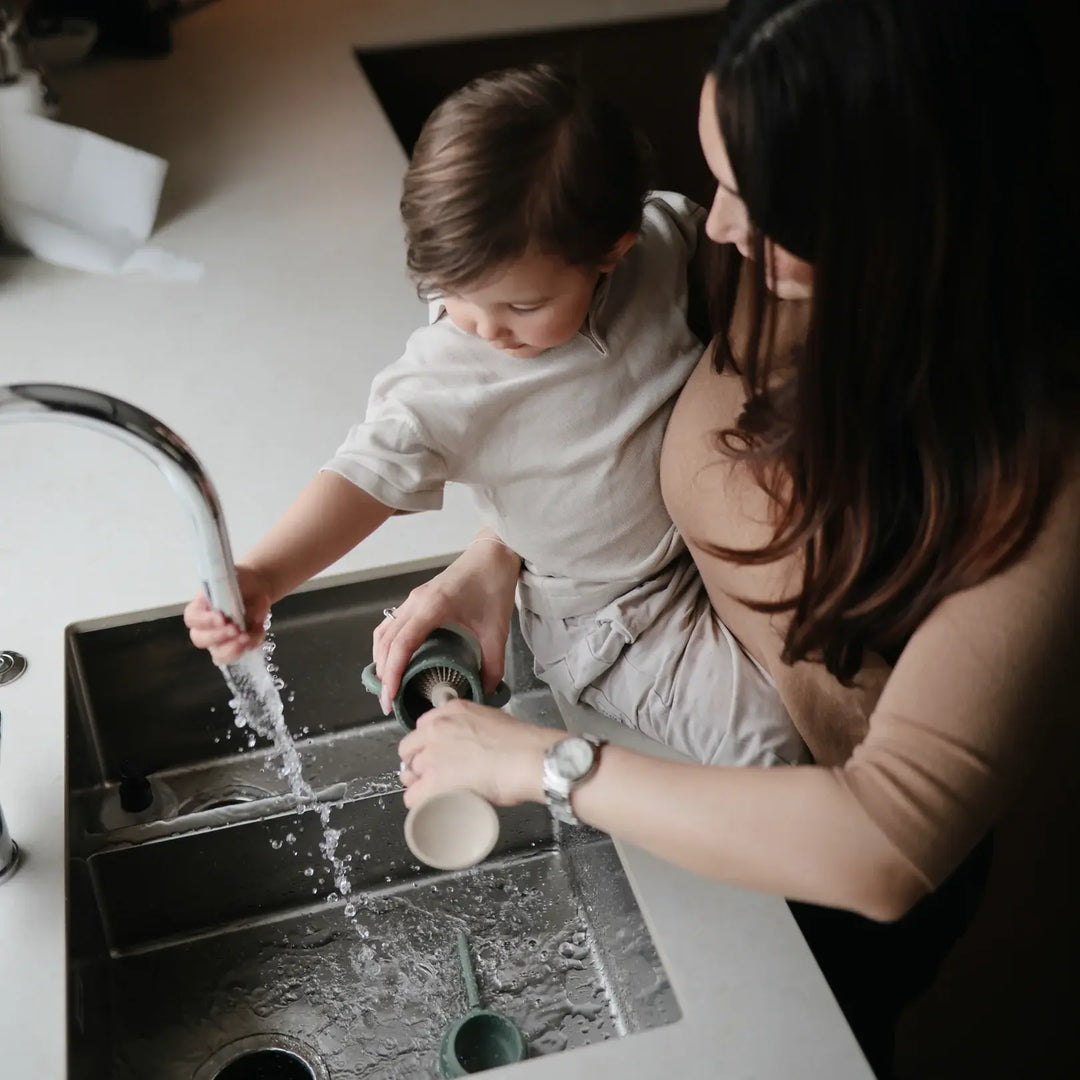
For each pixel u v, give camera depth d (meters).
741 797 0.81
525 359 1.04
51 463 1.43
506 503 1.11
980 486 0.78
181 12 2.53
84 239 1.81
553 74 0.99
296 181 2.03
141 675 1.28
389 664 1.08
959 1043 1.65
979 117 0.70
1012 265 0.74
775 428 0.89
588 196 0.94
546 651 1.19
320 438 1.47
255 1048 1.13
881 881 0.77
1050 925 1.77
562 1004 1.13
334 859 1.24
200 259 1.82
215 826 1.18
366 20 2.51
